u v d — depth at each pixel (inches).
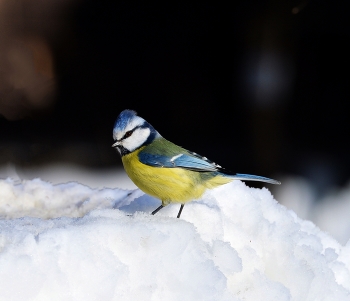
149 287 130.3
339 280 171.5
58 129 595.8
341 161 509.7
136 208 196.1
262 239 166.6
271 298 146.1
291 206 468.4
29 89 578.9
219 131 594.9
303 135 533.0
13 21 532.1
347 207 452.1
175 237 137.6
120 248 134.6
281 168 503.5
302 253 162.4
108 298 124.6
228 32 528.7
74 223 144.7
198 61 589.3
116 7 558.3
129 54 604.4
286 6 435.2
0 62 551.5
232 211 182.9
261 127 497.0
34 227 142.3
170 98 618.5
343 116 538.0
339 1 417.7
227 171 199.0
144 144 199.8
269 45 471.2
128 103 627.5
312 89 524.7
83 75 605.3
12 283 117.6
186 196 190.1
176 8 550.6
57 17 547.5
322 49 485.7
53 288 121.0
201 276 134.3
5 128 583.5
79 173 508.7
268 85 486.6
